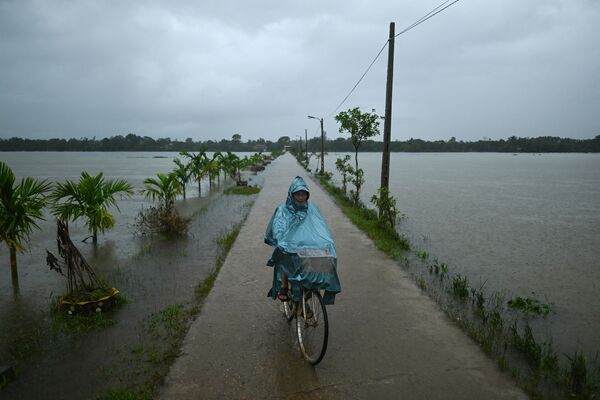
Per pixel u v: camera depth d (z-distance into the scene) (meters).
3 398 3.65
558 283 7.69
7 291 6.52
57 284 6.86
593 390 3.93
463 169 58.53
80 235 10.81
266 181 27.45
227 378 3.87
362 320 5.21
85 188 9.39
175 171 17.89
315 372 3.98
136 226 11.33
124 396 3.56
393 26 11.02
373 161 98.25
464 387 3.78
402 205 18.67
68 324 5.09
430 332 4.89
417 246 10.47
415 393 3.67
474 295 6.60
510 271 8.39
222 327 4.95
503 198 21.75
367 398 3.59
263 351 4.38
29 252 9.20
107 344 4.59
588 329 5.66
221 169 27.50
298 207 4.52
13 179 6.63
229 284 6.48
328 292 4.25
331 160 90.56
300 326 4.49
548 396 3.77
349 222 12.02
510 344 4.75
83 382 3.88
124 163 71.25
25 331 5.03
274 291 4.88
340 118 16.41
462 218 14.98
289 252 4.14
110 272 7.39
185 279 6.88
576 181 36.00
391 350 4.43
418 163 85.81
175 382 3.80
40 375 4.02
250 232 10.44
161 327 5.00
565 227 13.33
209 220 12.58
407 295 6.13
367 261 7.92
